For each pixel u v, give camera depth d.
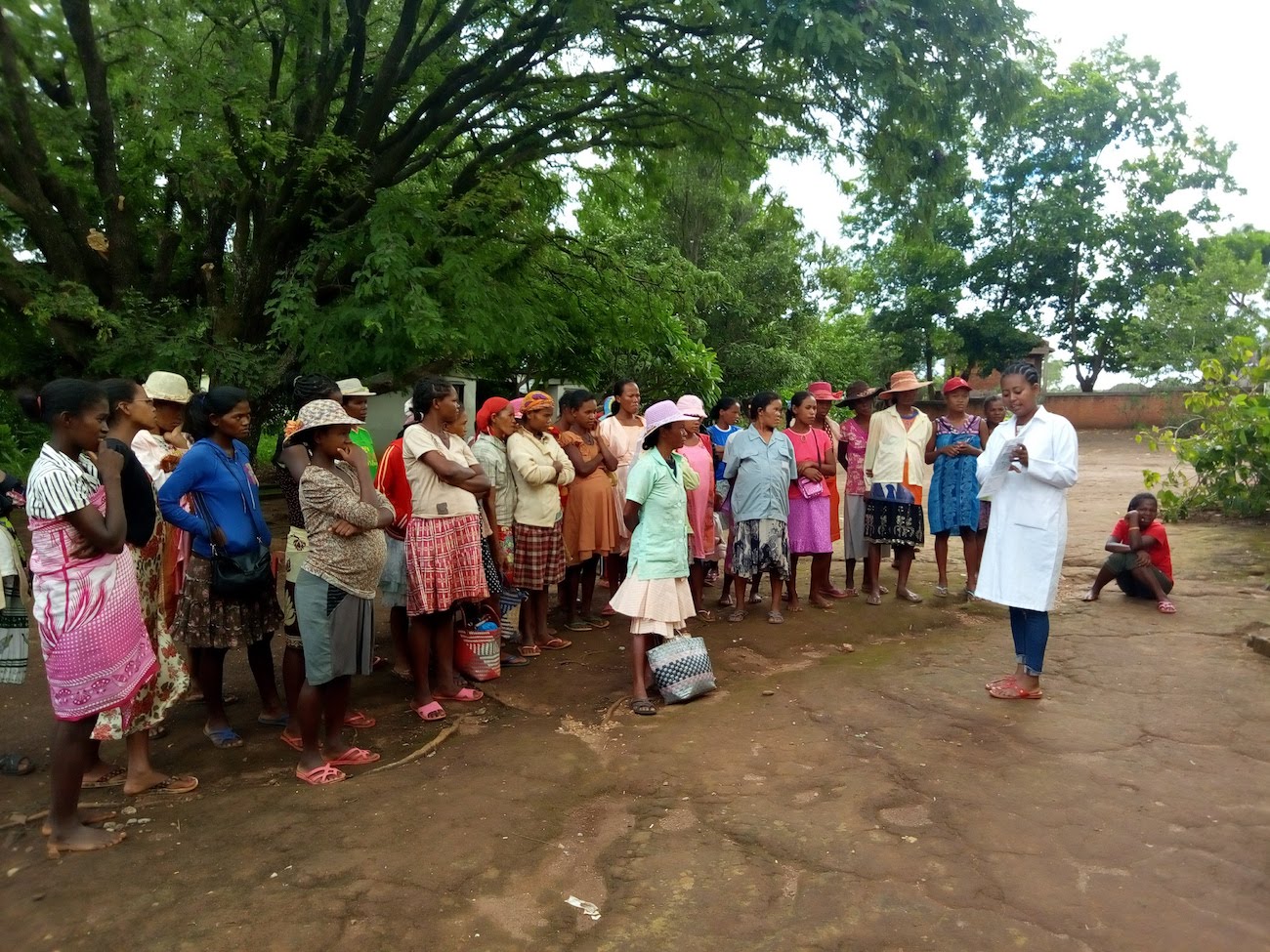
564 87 10.95
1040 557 4.59
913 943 2.60
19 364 11.08
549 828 3.41
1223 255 27.78
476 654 5.25
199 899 2.94
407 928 2.76
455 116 11.65
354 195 10.27
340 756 4.09
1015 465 4.63
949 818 3.37
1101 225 30.52
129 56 9.74
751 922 2.74
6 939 2.75
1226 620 6.05
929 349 33.88
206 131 9.59
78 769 3.34
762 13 8.13
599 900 2.90
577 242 12.84
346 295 10.91
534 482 5.60
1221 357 24.39
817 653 5.70
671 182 13.22
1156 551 6.53
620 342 13.55
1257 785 3.58
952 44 8.36
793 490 6.70
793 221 13.06
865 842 3.21
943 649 5.70
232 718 4.79
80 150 10.62
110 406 3.85
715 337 20.56
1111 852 3.09
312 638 3.80
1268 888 2.84
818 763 3.95
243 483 4.30
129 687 3.43
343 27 10.76
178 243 10.77
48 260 9.86
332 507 3.74
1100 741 4.08
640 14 9.56
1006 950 2.56
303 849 3.27
